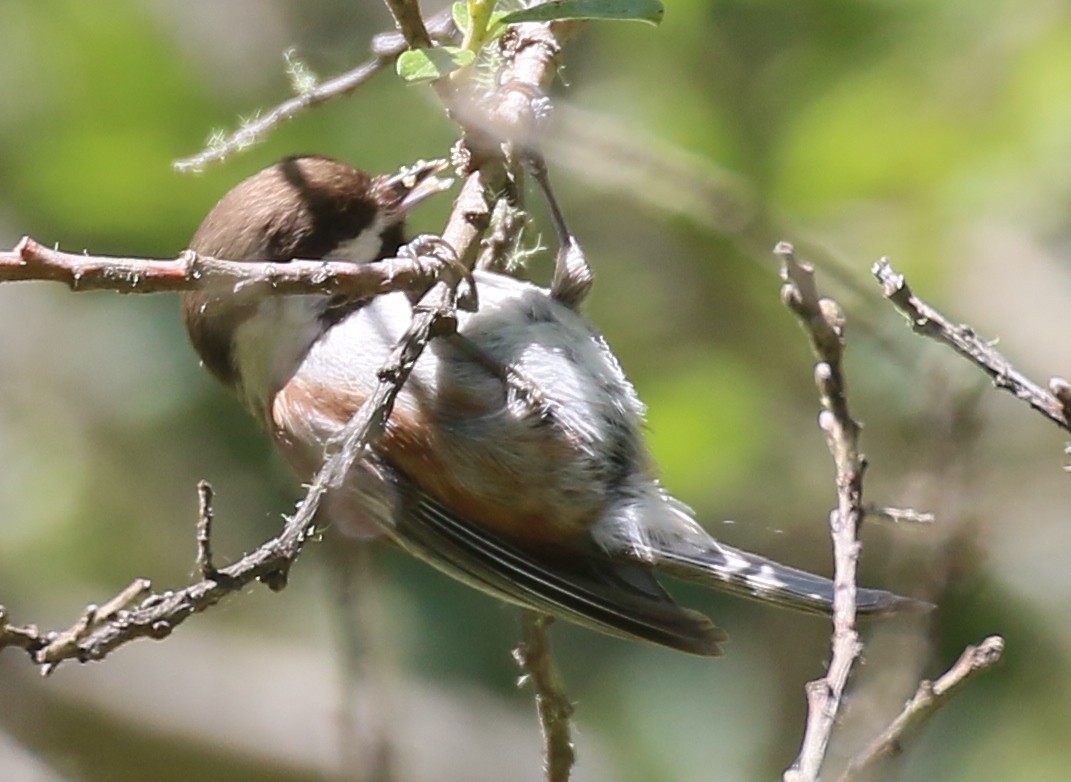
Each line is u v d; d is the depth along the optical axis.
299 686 12.41
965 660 5.80
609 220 12.00
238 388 7.73
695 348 11.76
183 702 12.25
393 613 11.19
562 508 7.03
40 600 12.15
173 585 12.23
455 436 7.05
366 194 7.67
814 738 5.54
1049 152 11.30
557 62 7.17
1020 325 11.51
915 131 11.41
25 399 12.52
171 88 11.31
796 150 11.42
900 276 5.98
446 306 5.71
